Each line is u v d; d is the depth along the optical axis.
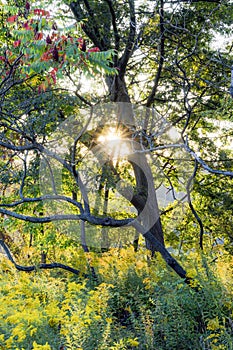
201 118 10.14
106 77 9.11
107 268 6.27
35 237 11.32
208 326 4.31
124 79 9.59
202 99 9.04
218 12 8.84
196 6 9.04
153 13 8.73
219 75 8.87
